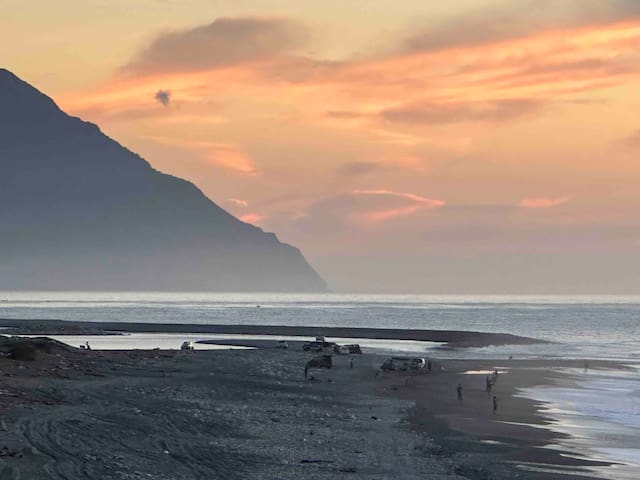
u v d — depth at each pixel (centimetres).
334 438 6619
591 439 6881
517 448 6431
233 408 8044
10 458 5175
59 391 8431
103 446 5738
